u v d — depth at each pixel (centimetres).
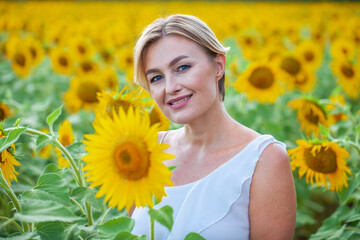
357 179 249
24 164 314
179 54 175
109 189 145
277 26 908
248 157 181
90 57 605
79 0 2339
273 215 176
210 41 180
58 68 573
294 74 463
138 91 243
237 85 388
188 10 1672
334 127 341
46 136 185
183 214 179
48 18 1268
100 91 425
